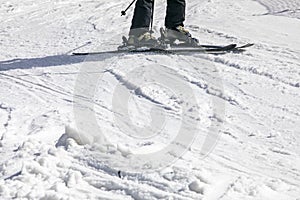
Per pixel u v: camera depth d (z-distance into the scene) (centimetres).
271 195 388
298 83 699
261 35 992
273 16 1195
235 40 954
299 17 1191
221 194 382
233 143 504
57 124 525
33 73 764
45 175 401
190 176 404
